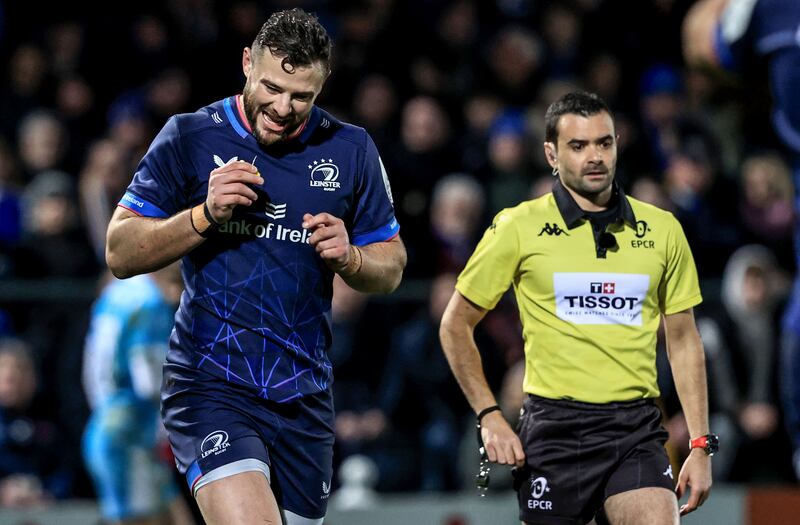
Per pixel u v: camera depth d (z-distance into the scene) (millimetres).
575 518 17031
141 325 25719
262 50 14391
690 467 16672
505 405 27922
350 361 30344
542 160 39531
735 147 42062
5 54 43375
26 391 28969
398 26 43031
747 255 32219
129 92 41656
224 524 14477
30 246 32625
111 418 25938
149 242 14711
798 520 26844
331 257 14469
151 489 26250
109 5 44594
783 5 21672
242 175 14273
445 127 40156
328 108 40656
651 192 36469
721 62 22828
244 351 15219
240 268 15180
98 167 34094
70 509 27062
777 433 30125
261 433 15320
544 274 17094
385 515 27297
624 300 17031
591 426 16875
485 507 27453
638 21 46125
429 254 34750
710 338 30562
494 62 43031
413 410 30141
